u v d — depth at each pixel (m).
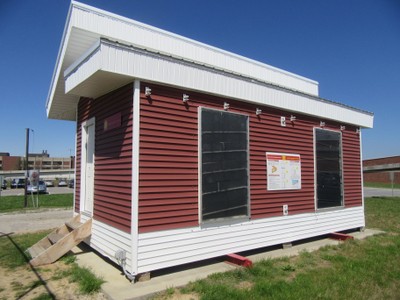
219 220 6.26
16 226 11.22
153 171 5.45
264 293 4.78
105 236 6.20
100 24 6.87
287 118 7.97
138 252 5.18
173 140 5.73
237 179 6.67
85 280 5.10
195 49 8.85
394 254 7.18
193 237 5.86
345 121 9.59
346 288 5.04
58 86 7.97
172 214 5.61
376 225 11.31
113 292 4.72
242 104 6.96
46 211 16.20
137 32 7.55
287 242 7.63
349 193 9.70
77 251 7.06
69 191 38.06
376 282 5.37
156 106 5.58
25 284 5.21
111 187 6.07
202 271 5.78
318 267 6.23
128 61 5.19
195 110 6.11
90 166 7.59
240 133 6.84
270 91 7.42
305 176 8.30
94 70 5.10
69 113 9.92
